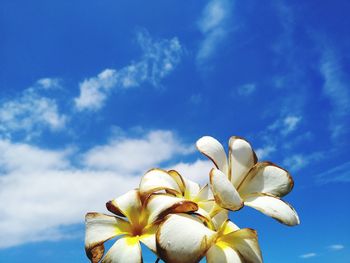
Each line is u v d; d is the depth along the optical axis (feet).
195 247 0.52
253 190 0.66
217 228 0.61
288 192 0.66
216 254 0.56
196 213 0.58
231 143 0.67
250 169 0.67
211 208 0.64
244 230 0.59
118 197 0.64
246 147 0.67
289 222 0.59
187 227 0.53
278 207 0.60
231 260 0.56
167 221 0.54
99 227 0.60
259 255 0.58
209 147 0.64
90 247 0.59
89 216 0.61
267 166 0.67
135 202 0.62
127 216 0.60
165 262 0.51
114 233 0.60
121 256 0.55
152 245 0.55
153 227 0.58
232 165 0.65
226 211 0.63
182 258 0.51
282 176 0.66
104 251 0.61
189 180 0.71
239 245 0.58
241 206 0.57
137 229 0.60
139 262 0.54
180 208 0.57
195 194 0.69
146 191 0.62
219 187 0.56
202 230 0.53
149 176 0.64
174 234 0.52
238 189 0.65
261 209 0.60
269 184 0.66
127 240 0.57
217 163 0.63
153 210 0.59
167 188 0.62
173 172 0.68
